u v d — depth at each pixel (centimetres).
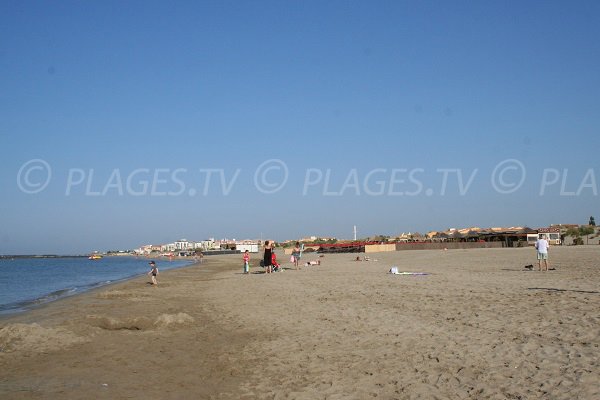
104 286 3700
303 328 1302
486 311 1320
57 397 781
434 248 8719
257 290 2458
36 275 6712
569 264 3100
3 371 950
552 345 905
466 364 843
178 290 2816
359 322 1312
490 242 8500
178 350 1120
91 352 1108
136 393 806
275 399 757
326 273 3409
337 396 746
